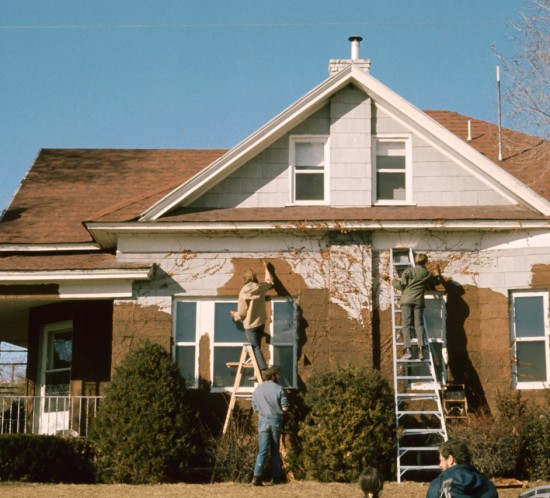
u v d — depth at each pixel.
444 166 21.52
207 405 20.47
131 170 26.16
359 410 18.28
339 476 18.08
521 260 20.50
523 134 25.00
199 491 16.75
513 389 20.19
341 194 21.36
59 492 16.42
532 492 12.77
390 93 21.41
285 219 20.55
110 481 18.23
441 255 20.75
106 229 20.59
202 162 26.80
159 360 18.97
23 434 18.61
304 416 19.55
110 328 22.17
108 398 18.64
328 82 21.38
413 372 20.50
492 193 21.41
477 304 20.62
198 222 20.55
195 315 20.84
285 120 21.34
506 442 18.33
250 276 19.98
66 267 20.44
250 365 19.75
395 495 16.23
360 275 20.59
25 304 22.73
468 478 9.91
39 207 23.75
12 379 28.95
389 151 21.80
